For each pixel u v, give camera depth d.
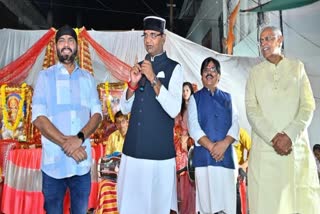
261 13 7.59
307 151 3.00
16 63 5.09
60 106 2.74
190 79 5.75
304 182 2.96
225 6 10.01
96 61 5.81
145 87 2.78
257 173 3.02
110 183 4.11
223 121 3.33
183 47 5.82
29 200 4.12
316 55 6.10
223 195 3.25
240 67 5.77
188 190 4.19
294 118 2.97
